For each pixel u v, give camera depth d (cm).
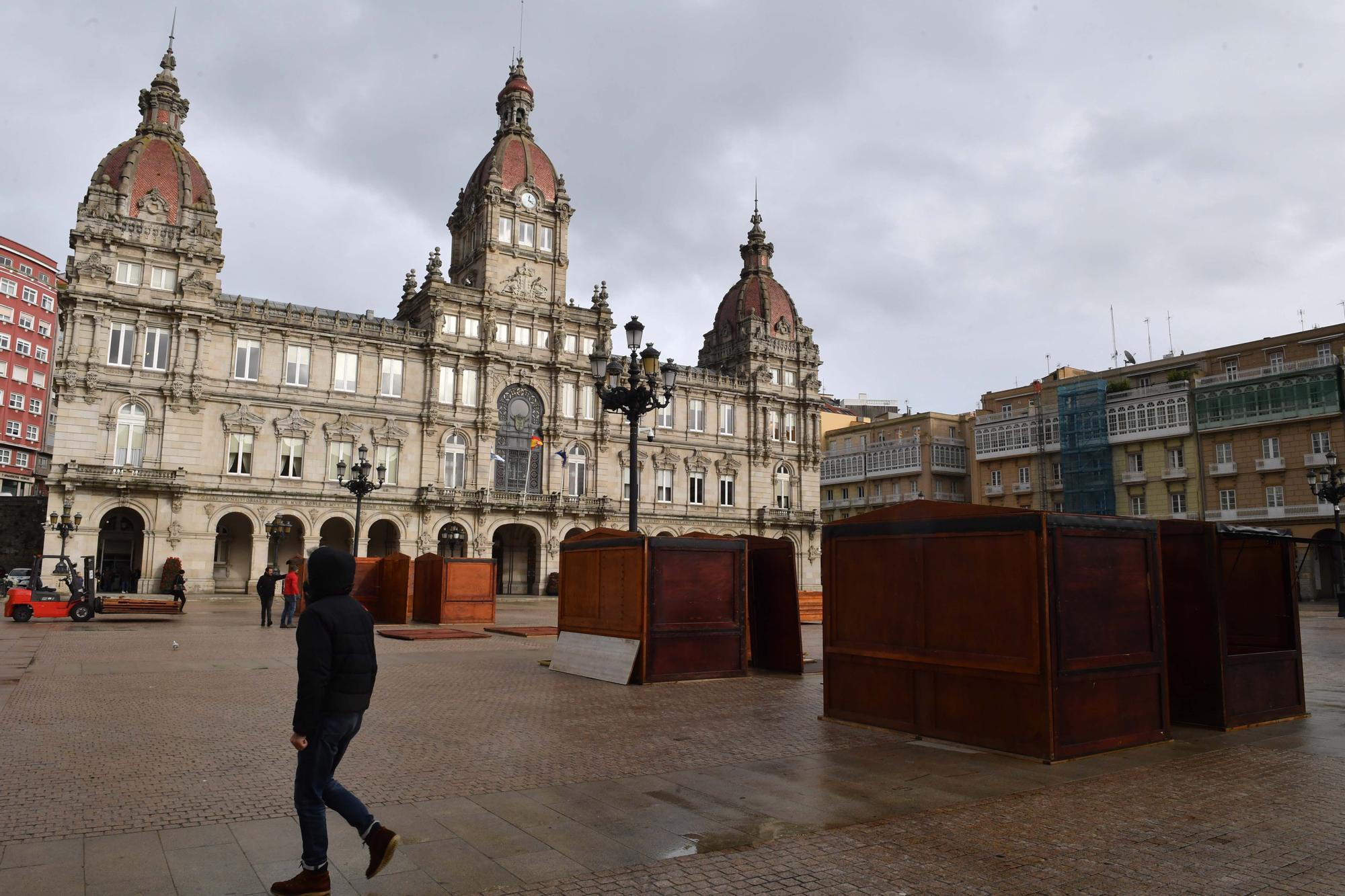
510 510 6316
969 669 1172
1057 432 8112
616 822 825
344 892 643
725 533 7375
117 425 5128
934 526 1231
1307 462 6353
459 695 1600
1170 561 1395
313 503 5653
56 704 1420
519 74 7119
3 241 8906
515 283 6588
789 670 1994
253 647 2372
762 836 788
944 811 874
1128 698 1186
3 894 619
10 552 6047
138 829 780
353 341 5944
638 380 2575
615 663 1809
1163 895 657
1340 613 4403
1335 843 784
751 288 8175
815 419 8056
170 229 5378
